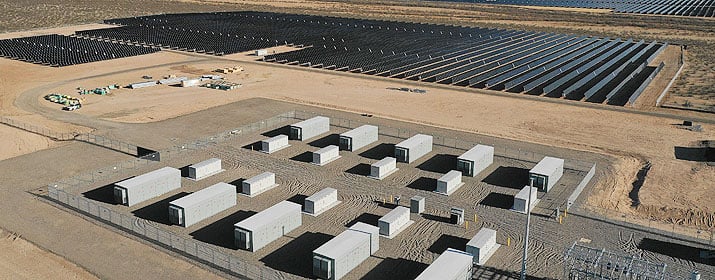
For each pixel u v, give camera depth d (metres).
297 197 56.53
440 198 56.91
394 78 109.38
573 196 56.78
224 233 49.03
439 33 162.38
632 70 118.38
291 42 144.38
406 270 43.91
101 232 48.19
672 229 50.72
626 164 67.00
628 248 47.16
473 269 43.91
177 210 49.62
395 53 131.50
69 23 169.50
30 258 44.03
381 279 42.62
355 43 144.00
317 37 151.88
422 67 117.62
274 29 164.12
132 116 82.75
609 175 63.31
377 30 165.50
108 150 68.25
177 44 138.00
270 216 48.25
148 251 45.44
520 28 182.62
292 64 120.44
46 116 81.56
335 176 62.00
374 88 101.62
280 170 63.31
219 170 62.50
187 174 61.56
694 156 69.69
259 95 95.81
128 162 64.50
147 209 53.12
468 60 126.06
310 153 68.75
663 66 122.69
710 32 169.50
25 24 164.62
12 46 128.88
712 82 109.06
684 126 81.44
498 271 43.69
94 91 94.62
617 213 53.75
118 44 136.62
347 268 43.22
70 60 117.50
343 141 69.62
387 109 88.62
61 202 53.69
